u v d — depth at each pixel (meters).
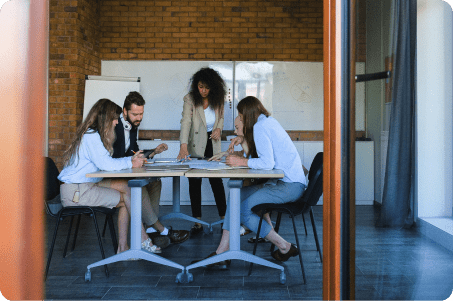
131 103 3.46
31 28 2.66
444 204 2.22
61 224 4.70
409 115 2.22
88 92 5.76
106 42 6.38
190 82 6.27
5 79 2.62
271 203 3.08
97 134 3.03
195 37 6.36
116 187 3.24
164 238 3.69
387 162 2.20
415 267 2.21
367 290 2.21
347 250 2.20
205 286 2.84
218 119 4.45
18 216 2.71
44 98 2.72
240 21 6.36
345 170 2.18
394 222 2.23
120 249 3.30
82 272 3.12
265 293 2.71
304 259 3.42
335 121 2.17
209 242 3.96
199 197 4.41
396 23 2.19
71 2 5.56
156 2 6.34
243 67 6.33
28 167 2.70
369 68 2.17
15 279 2.69
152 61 6.33
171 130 6.38
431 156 2.23
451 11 2.18
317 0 6.34
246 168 3.12
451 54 2.21
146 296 2.67
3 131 2.66
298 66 6.34
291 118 6.37
